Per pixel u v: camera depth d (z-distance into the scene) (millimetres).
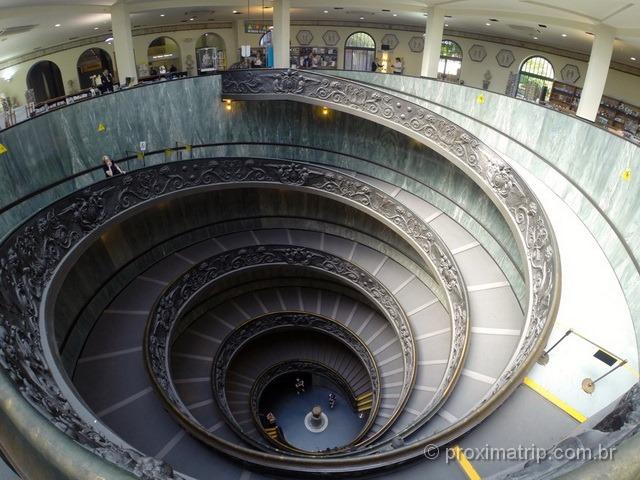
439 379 14430
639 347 7191
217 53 29125
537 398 6637
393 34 28500
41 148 12312
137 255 16766
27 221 9945
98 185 13047
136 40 27141
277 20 18703
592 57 14047
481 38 25953
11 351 3945
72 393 6207
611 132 9828
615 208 9133
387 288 17984
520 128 13297
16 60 21688
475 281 13141
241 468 8398
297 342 23406
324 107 18547
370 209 17172
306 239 20484
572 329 7527
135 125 15711
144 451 9875
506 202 11281
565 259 8961
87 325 13867
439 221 16375
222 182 17438
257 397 21172
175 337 18172
